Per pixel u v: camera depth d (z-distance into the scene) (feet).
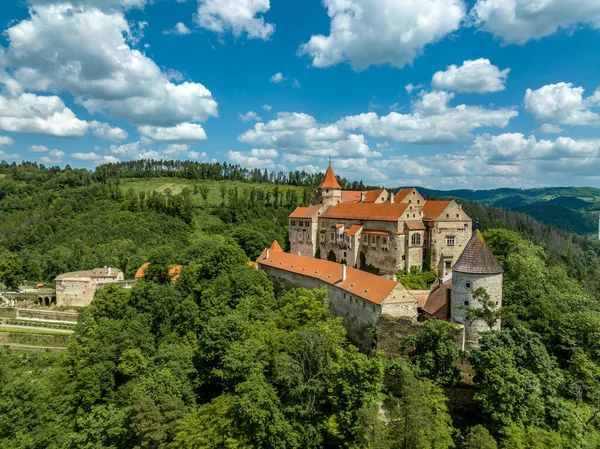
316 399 176.55
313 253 425.69
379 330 212.64
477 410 180.45
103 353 235.40
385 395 179.22
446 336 189.88
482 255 208.64
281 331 220.23
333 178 435.94
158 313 278.67
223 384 213.05
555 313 229.45
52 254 545.44
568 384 191.21
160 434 166.91
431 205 358.84
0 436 188.55
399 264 328.29
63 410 215.31
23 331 351.87
